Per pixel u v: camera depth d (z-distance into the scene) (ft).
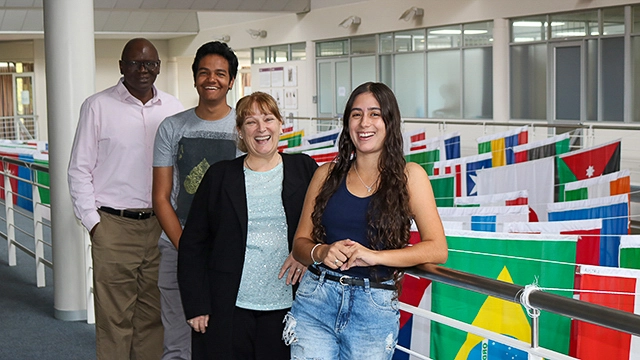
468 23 48.26
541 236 9.39
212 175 8.11
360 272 6.62
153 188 10.05
